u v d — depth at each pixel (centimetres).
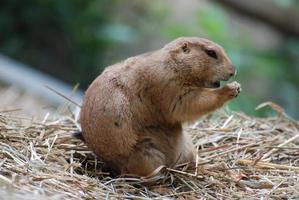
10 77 2614
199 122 1507
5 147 1206
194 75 1230
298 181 1216
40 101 2458
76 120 1452
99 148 1226
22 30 3409
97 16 3456
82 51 3441
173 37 3123
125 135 1209
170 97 1227
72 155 1280
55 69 3412
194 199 1162
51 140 1323
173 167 1257
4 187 1015
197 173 1248
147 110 1234
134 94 1226
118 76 1235
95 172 1239
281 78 2938
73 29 3419
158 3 3984
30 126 1374
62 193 1067
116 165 1232
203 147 1396
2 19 3353
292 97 2895
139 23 3853
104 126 1209
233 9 2862
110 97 1216
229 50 2866
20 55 3362
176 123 1259
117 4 3731
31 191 1030
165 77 1222
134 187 1187
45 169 1157
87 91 1259
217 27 3000
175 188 1211
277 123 1503
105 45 3462
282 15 2845
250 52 2956
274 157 1345
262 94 3278
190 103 1229
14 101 2380
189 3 4225
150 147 1225
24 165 1146
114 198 1105
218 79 1245
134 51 3806
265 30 3984
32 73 2802
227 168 1262
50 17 3394
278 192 1181
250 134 1446
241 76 2980
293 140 1409
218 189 1207
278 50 3069
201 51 1237
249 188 1212
